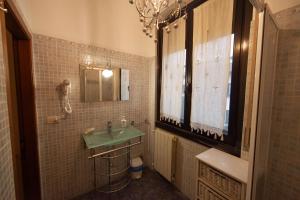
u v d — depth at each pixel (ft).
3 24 2.29
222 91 4.72
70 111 5.72
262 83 2.79
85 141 5.81
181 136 6.42
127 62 7.32
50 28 5.28
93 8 6.18
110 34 6.70
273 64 3.45
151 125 8.21
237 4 4.42
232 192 3.69
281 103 3.54
